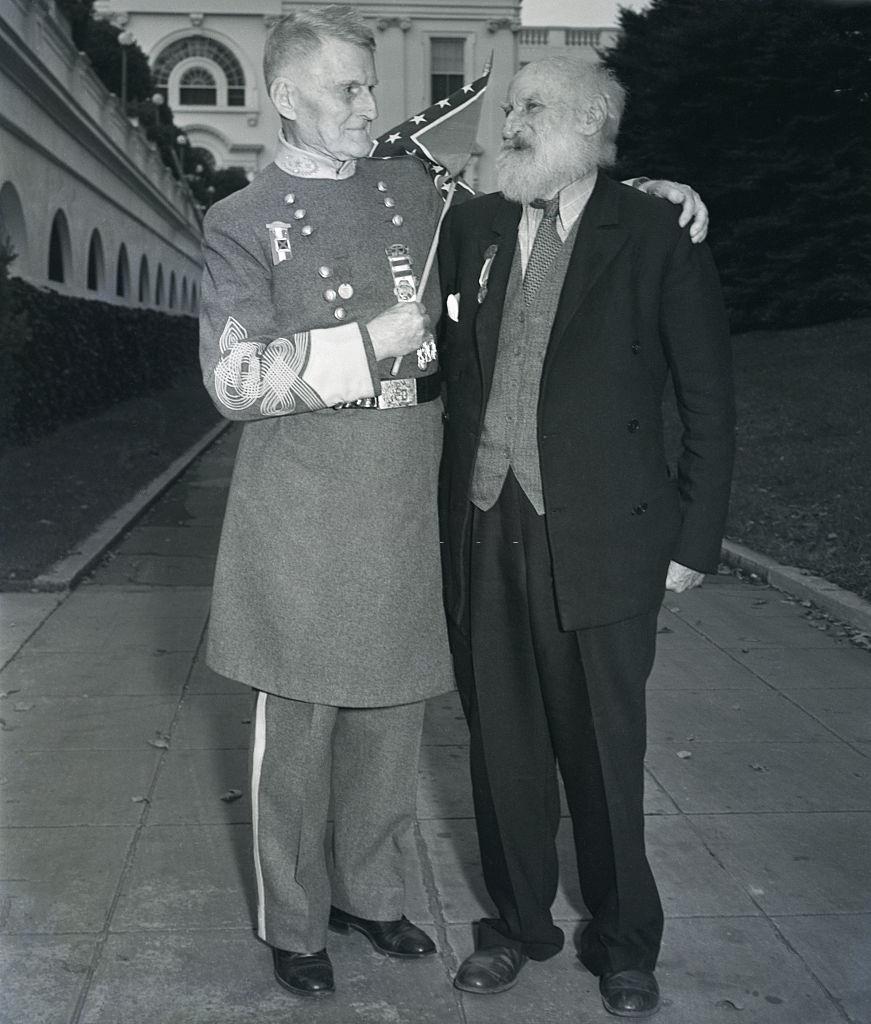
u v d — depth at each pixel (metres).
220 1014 2.67
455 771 4.22
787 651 5.98
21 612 6.58
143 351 24.05
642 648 2.61
